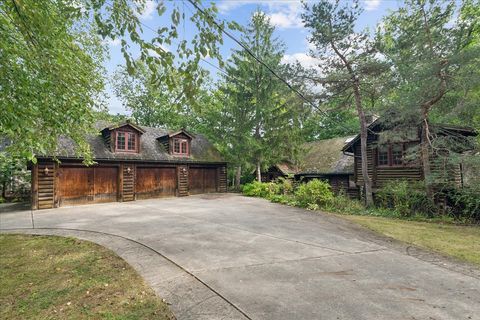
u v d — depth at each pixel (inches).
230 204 583.8
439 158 464.8
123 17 114.9
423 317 138.1
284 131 779.4
